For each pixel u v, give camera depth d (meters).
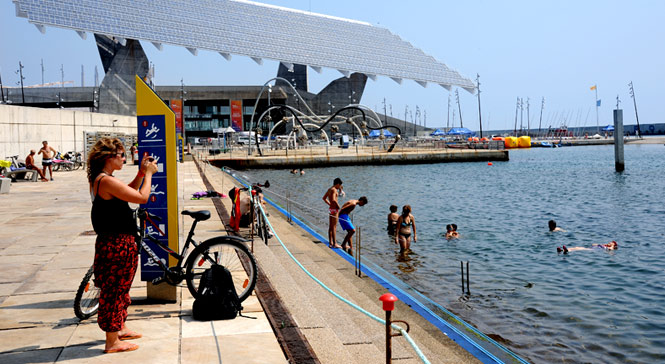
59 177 26.27
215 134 133.00
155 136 5.73
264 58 111.62
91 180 4.30
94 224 4.33
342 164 59.72
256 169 55.19
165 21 102.00
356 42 128.12
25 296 6.34
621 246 14.90
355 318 6.80
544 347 6.99
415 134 154.25
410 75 126.12
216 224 12.93
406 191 33.06
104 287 4.36
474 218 21.28
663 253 13.81
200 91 127.88
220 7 115.75
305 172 51.91
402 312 7.45
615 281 10.81
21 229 11.30
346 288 8.52
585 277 11.17
